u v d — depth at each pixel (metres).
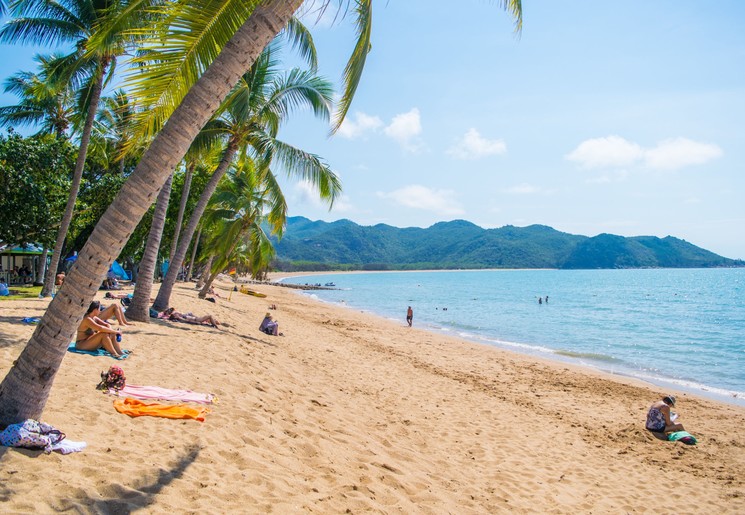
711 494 6.83
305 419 6.68
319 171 13.94
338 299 59.12
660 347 25.20
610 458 8.05
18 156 17.81
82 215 23.19
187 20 5.09
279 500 4.09
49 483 3.37
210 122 13.40
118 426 4.84
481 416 9.53
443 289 88.56
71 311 3.78
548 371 16.09
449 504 5.12
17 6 13.05
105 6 13.89
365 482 5.06
